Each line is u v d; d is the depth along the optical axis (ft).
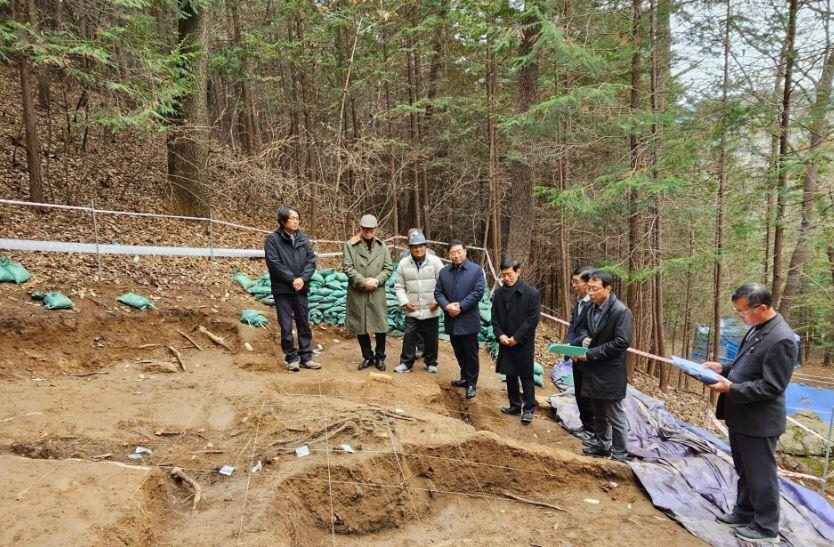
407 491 11.80
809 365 61.62
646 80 35.88
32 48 21.11
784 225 27.35
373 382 17.38
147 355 17.98
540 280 54.08
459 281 17.63
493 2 28.91
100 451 11.32
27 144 25.77
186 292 22.38
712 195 31.09
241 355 18.76
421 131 47.26
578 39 31.55
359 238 18.52
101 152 37.76
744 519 11.99
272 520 9.55
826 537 12.31
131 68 25.22
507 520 11.94
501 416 18.01
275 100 47.50
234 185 37.93
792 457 24.31
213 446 12.09
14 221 24.71
